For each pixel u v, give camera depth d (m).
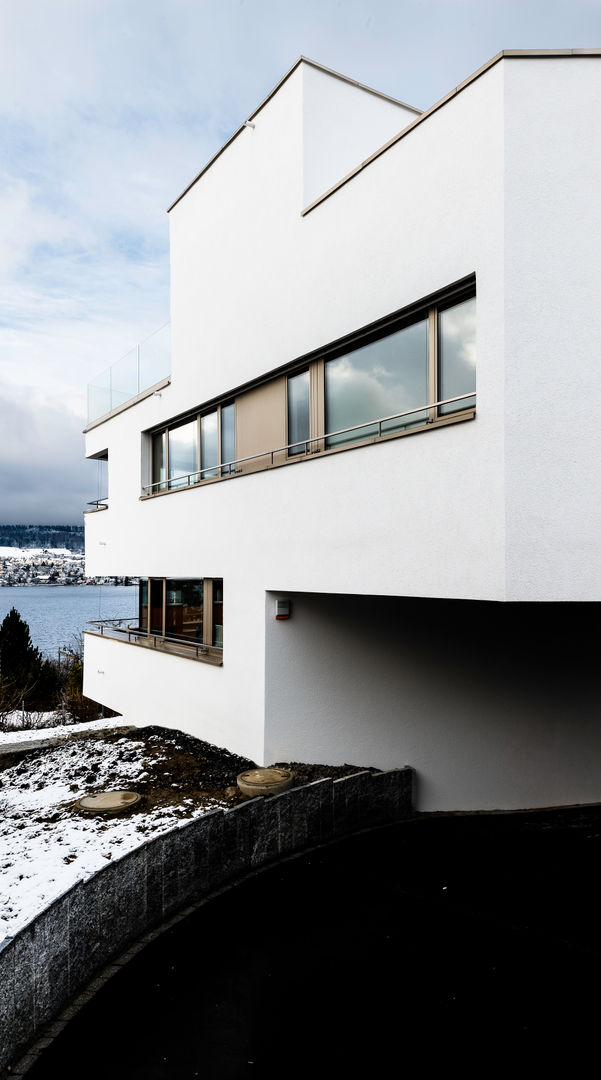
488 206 5.48
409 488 6.09
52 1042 3.80
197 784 7.64
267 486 8.25
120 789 7.58
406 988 4.41
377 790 7.95
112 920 4.73
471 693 9.03
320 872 6.39
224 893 5.86
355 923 5.35
